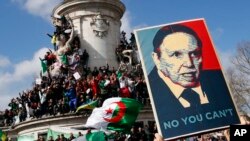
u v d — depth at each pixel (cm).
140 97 3934
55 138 3444
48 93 3966
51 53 4738
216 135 2509
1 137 3797
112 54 4909
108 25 4969
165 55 1111
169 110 1052
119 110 2233
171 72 1093
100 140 2245
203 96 1062
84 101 3841
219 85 1079
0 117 5022
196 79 1080
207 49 1116
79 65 4575
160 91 1074
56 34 4806
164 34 1134
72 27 4819
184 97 1065
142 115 3806
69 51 4647
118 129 2258
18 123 4125
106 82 3878
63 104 3825
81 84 3909
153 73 1096
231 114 1047
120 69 4612
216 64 1102
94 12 4931
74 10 4938
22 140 3753
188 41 1121
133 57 4828
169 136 1027
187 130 1031
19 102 4497
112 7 4994
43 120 3828
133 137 3091
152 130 3534
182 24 1141
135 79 4238
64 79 4288
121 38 5019
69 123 3744
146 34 1134
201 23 1144
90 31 4894
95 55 4819
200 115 1045
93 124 2264
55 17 4934
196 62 1102
